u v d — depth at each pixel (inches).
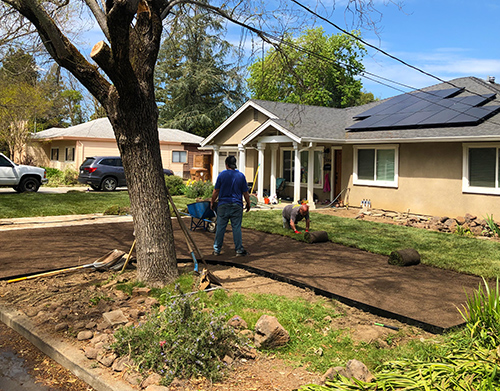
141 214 222.2
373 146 581.3
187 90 1365.7
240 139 749.9
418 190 529.3
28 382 136.4
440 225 455.2
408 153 539.5
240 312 185.8
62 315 180.4
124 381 129.6
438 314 186.1
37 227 418.9
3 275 240.7
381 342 161.3
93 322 170.4
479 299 165.2
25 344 165.5
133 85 195.9
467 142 474.6
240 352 147.6
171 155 1120.8
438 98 612.1
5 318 186.1
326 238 361.7
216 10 269.7
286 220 412.2
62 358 147.7
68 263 270.8
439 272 265.7
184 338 139.4
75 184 996.6
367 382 122.5
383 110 658.2
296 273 253.3
